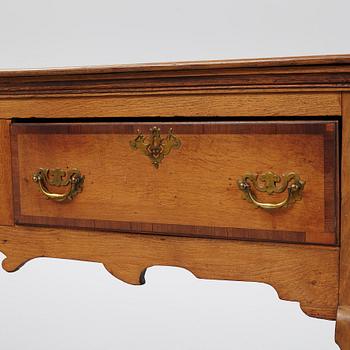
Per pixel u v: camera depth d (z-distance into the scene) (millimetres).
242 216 1491
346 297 1441
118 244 1598
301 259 1466
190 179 1518
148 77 1520
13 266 1697
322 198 1432
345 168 1419
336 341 1413
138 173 1556
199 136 1500
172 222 1542
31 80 1618
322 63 1390
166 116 1529
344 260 1436
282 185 1452
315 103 1426
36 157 1636
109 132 1568
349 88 1399
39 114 1635
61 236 1646
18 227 1682
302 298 1475
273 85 1445
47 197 1632
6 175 1675
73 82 1589
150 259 1574
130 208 1571
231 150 1481
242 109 1474
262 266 1493
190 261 1543
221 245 1517
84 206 1610
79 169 1603
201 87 1493
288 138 1439
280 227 1467
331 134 1411
